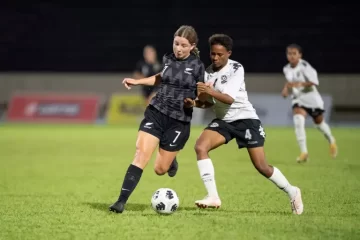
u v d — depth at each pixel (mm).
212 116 93562
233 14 103125
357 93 86875
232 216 22469
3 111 95688
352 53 99750
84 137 67500
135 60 103625
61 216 22594
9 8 104938
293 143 59938
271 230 19828
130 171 22453
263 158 22516
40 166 41469
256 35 102125
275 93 88562
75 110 90750
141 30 104062
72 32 104375
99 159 46094
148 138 22500
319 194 28344
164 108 22516
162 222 21109
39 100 91875
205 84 21578
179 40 22125
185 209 24203
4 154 49906
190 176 36062
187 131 23016
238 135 22656
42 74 93812
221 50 21891
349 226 20484
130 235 19188
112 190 30188
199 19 103812
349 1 100438
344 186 31156
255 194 28562
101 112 94250
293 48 41906
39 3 104562
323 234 19266
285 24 101562
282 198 27266
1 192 29516
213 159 46156
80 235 19297
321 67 100250
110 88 92375
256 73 100875
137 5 104062
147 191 29984
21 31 104938
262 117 86062
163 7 103938
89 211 23641
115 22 104188
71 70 104625
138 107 89375
